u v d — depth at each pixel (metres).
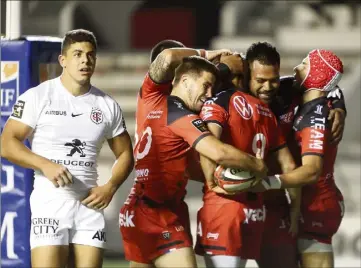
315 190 20.09
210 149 16.91
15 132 16.98
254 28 64.50
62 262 16.84
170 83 18.16
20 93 19.95
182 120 17.38
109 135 17.67
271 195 19.48
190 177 18.64
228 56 18.39
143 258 18.20
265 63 17.92
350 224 32.47
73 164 17.03
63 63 17.31
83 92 17.38
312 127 18.88
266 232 19.50
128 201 18.45
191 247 18.02
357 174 44.44
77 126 17.14
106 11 69.06
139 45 70.88
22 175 19.91
